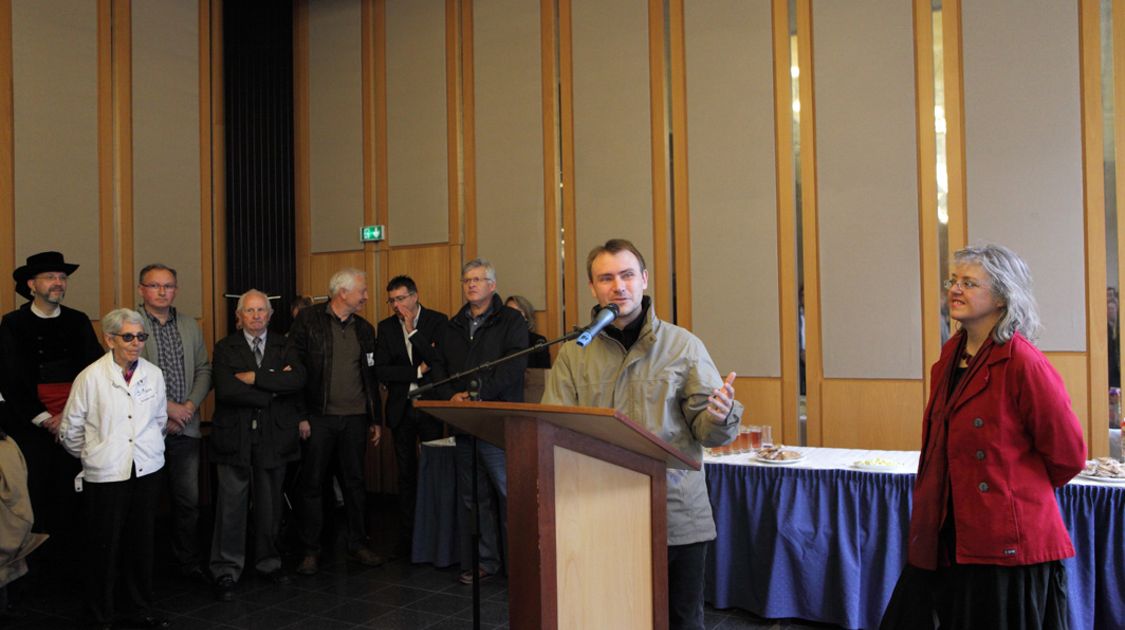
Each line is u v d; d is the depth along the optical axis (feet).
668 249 16.38
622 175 16.85
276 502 13.46
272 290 19.77
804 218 15.24
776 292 15.44
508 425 4.63
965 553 6.23
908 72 14.52
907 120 14.51
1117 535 9.29
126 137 17.07
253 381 12.96
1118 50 13.15
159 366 13.16
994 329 6.44
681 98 16.33
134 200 17.16
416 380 14.39
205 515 17.80
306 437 13.91
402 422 14.56
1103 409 13.11
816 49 15.20
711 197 16.02
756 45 15.67
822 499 10.78
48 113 15.80
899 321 14.49
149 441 11.16
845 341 14.90
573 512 4.76
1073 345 13.34
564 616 4.64
